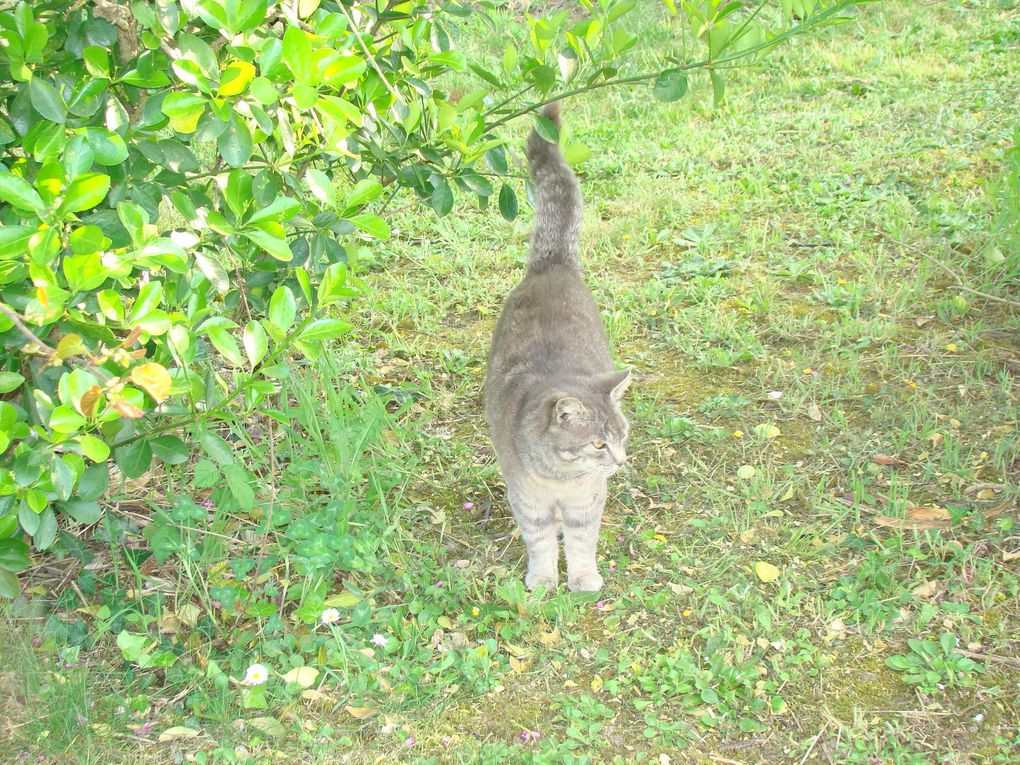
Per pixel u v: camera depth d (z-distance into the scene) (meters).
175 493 3.16
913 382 3.34
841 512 3.12
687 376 3.43
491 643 2.94
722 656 2.91
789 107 4.56
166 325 2.70
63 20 2.83
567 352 3.18
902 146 4.11
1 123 2.75
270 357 2.83
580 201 3.35
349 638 2.95
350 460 3.20
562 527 3.16
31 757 2.79
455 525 3.17
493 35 5.40
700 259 3.77
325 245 2.94
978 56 4.86
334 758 2.82
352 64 2.74
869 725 2.84
